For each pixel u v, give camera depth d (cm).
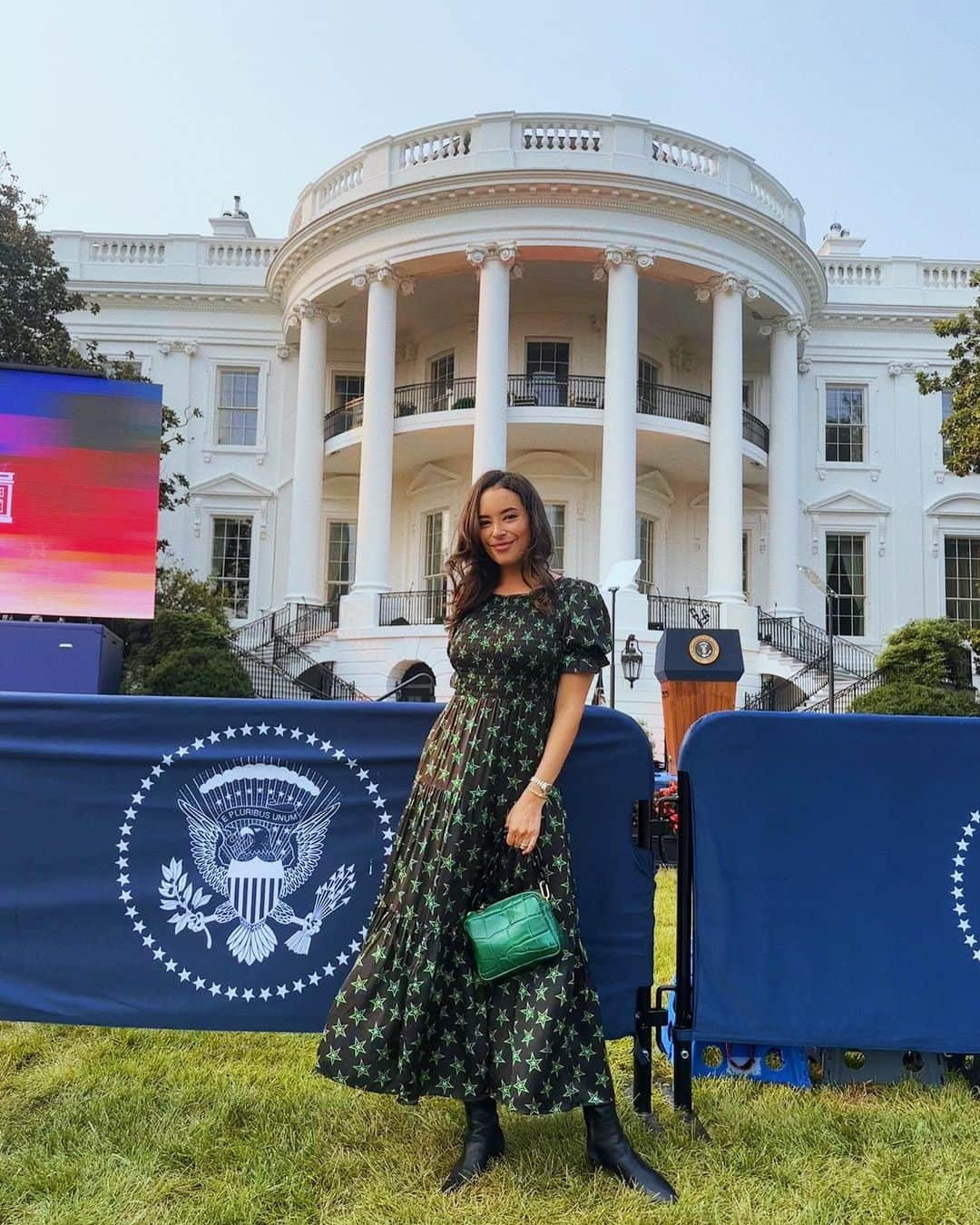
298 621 2052
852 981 264
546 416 1873
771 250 1988
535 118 1877
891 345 2355
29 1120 257
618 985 263
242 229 2498
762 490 2306
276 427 2350
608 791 265
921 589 2280
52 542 872
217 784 272
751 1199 215
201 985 269
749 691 1827
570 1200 214
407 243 1906
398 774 273
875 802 269
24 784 271
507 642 232
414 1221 204
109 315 2362
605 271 1889
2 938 268
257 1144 243
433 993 219
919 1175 227
